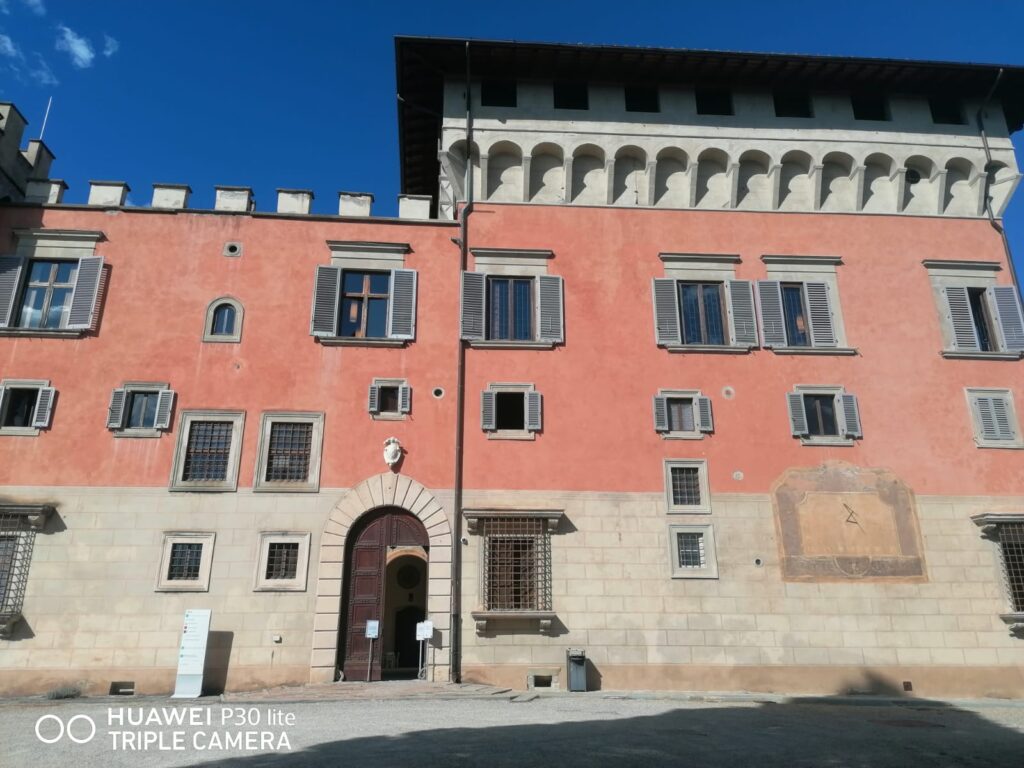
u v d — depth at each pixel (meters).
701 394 20.31
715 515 19.30
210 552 17.92
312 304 20.23
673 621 18.38
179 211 20.72
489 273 21.09
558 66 22.38
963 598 18.97
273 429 19.12
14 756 9.86
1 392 18.72
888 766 10.02
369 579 18.33
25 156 22.17
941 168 22.88
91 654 17.00
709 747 10.76
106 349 19.28
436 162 26.02
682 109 22.84
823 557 19.08
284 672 17.28
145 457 18.50
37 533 17.66
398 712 13.49
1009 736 12.88
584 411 19.94
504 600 18.27
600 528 18.97
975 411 20.70
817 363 20.86
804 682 18.06
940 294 21.86
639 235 21.83
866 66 22.28
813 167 22.56
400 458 19.09
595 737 11.16
